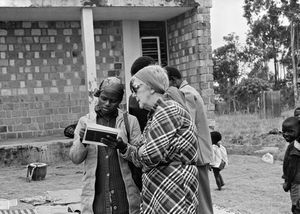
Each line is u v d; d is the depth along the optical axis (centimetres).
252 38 4994
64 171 1117
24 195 857
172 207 340
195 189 356
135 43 1479
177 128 347
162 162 346
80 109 1420
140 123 453
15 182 995
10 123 1352
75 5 1218
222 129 2088
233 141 1728
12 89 1357
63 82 1405
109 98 410
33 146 1186
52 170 1134
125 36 1470
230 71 5112
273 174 1061
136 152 360
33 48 1379
